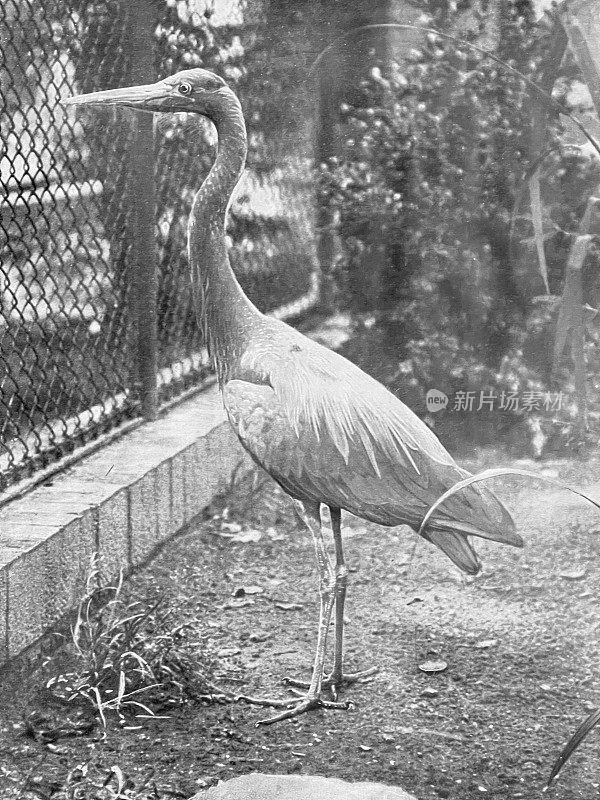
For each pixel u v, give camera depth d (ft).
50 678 11.48
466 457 17.30
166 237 15.81
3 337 14.29
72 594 12.46
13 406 13.94
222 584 13.82
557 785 10.20
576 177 17.74
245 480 15.90
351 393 11.43
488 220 18.13
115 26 14.66
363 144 18.13
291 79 17.61
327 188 18.17
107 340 14.96
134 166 14.92
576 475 16.69
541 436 17.33
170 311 15.99
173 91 11.64
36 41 13.46
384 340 18.12
